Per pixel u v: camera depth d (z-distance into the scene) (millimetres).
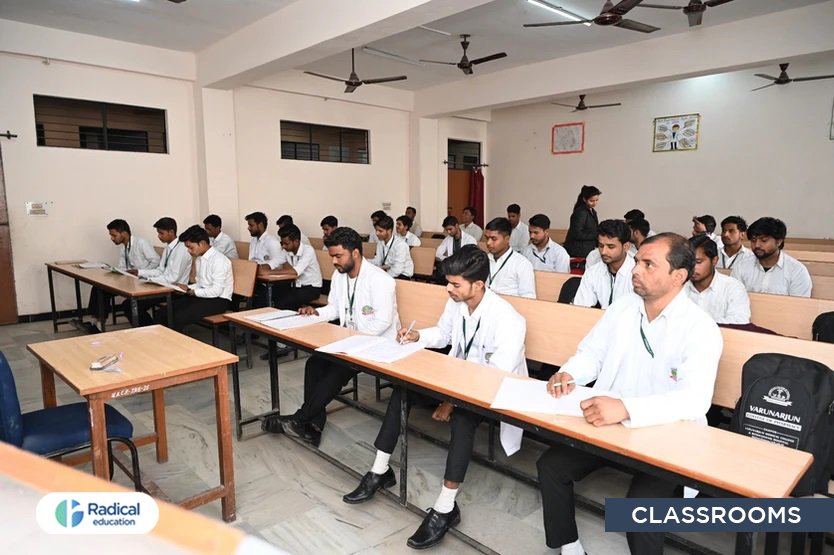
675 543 1811
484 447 2730
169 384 1862
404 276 5578
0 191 5328
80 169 5789
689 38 5660
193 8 4871
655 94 7918
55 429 1847
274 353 2830
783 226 3234
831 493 1495
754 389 1573
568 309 2479
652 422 1419
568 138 8961
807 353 1857
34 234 5574
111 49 5723
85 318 5758
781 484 1134
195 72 6328
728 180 7355
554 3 4852
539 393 1659
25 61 5340
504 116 9797
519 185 9734
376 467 2209
